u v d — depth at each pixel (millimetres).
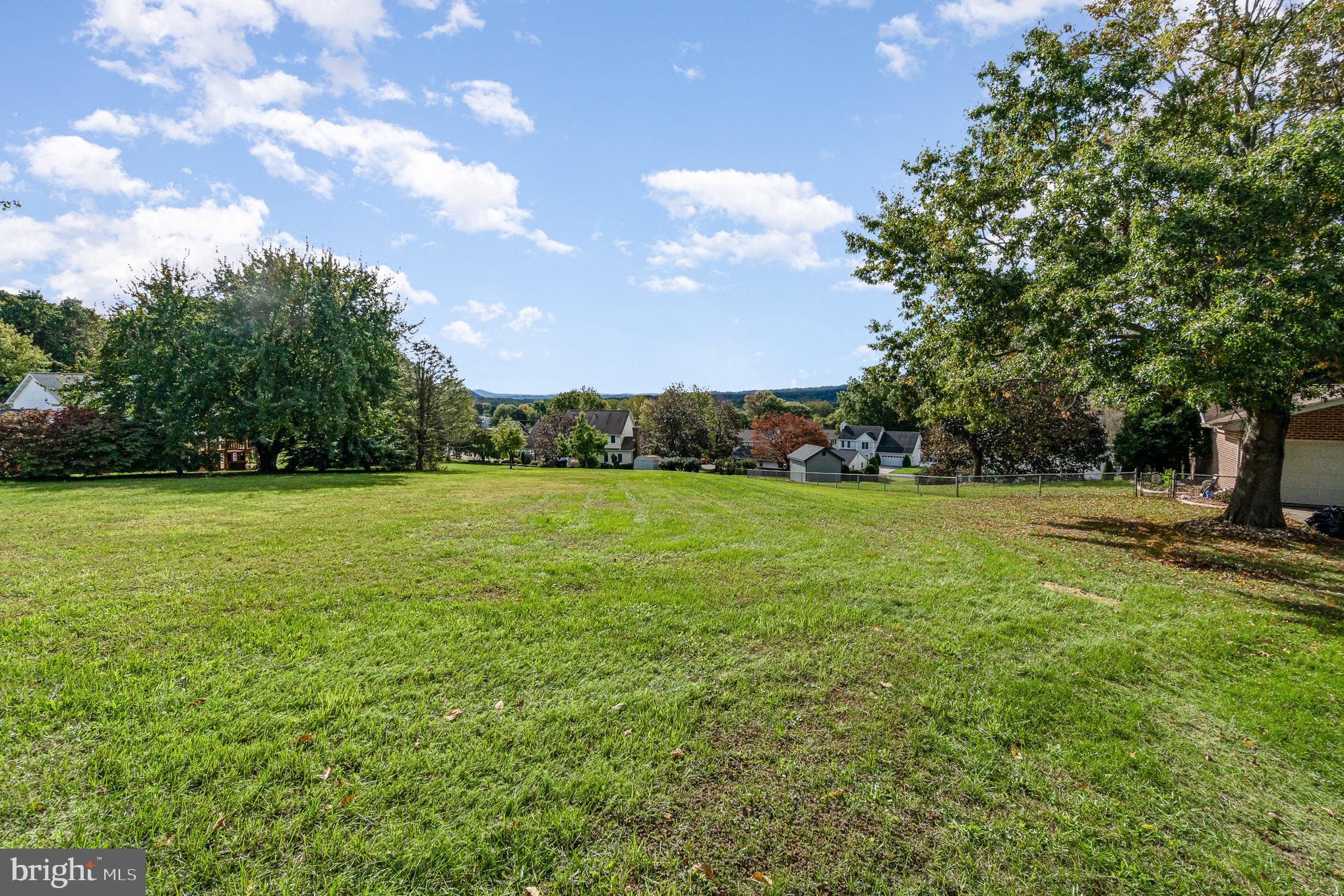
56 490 14508
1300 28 9672
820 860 2391
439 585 6129
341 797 2633
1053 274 9602
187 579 6055
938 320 13578
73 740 2973
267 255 22656
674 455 52344
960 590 6512
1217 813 2789
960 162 12953
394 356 25562
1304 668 4531
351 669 3963
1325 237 7012
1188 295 7773
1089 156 9148
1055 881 2334
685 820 2602
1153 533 11281
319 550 7672
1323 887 2354
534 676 3967
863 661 4426
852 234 14328
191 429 20938
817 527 11156
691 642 4711
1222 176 7488
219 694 3529
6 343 42062
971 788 2902
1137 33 11039
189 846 2301
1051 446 32000
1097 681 4180
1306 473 15961
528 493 17047
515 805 2643
